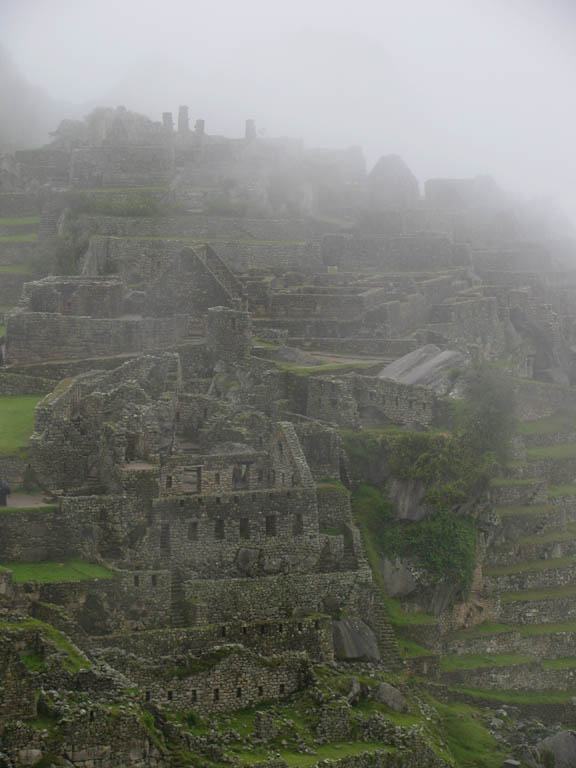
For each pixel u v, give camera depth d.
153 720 116.50
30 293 174.75
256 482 148.00
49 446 142.50
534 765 137.75
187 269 183.12
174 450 149.12
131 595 130.88
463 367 169.88
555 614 163.00
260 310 189.62
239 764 116.62
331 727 125.62
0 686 109.56
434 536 154.12
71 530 134.75
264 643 133.25
